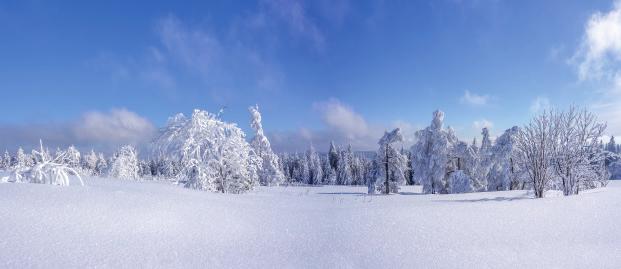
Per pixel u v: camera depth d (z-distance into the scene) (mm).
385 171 33719
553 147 14672
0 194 5941
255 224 7074
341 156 78125
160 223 5949
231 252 5262
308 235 6523
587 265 5059
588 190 16391
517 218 7762
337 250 5660
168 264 4508
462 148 33906
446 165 33031
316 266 4918
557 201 9773
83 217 5508
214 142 17172
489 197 14984
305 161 78688
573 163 14625
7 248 4152
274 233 6547
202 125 17000
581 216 7867
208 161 17000
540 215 8023
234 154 17719
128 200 6852
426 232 6742
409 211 8781
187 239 5527
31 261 3986
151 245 5031
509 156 32625
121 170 29594
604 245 5938
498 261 5199
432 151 32969
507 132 33969
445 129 34125
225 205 8453
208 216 6945
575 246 5906
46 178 8141
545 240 6234
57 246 4449
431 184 33188
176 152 16875
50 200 5984
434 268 4914
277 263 4973
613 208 8594
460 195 17922
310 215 8406
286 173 76062
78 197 6438
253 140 37688
